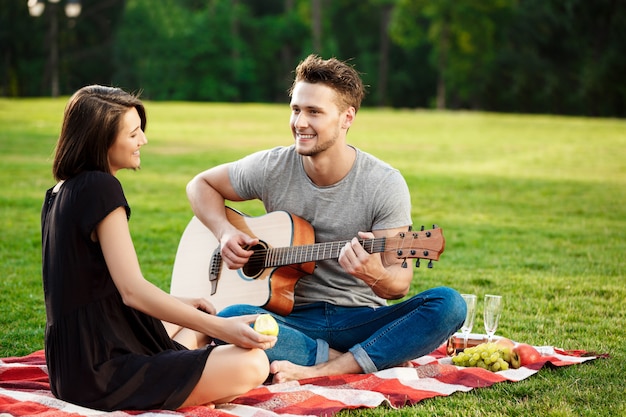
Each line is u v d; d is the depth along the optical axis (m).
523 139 23.64
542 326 5.55
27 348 4.96
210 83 57.78
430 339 4.20
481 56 54.66
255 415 3.56
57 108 29.36
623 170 16.80
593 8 48.06
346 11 62.66
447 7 53.81
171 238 9.18
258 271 4.61
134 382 3.51
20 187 12.62
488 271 7.61
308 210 4.62
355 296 4.50
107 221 3.51
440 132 25.91
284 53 61.06
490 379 4.11
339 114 4.38
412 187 14.08
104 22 56.25
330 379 4.10
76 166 3.62
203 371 3.54
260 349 3.63
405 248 4.10
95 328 3.53
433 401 3.84
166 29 57.22
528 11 51.50
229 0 58.75
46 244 3.64
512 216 11.34
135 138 3.70
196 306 4.12
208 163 16.72
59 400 3.56
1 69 52.38
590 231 10.05
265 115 30.81
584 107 48.34
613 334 5.37
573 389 4.05
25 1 53.09
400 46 61.34
